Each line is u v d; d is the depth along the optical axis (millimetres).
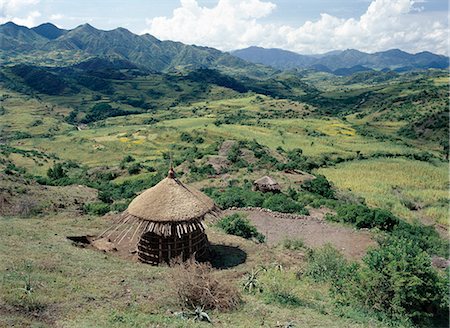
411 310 16812
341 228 34031
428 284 16922
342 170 78312
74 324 12977
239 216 33000
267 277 20656
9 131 160625
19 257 19109
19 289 14734
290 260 24375
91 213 36625
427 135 137125
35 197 39875
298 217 36656
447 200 58562
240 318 14984
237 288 18422
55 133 157875
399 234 32375
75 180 66250
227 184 54438
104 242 25625
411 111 165250
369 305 17484
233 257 24234
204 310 15438
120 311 14531
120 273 19047
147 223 22250
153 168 84750
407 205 54469
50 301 14398
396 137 134250
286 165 67812
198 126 137375
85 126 182250
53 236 25125
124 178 78750
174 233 22125
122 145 122250
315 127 143000
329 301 18234
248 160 71938
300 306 17125
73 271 18328
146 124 165000
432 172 78125
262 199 41781
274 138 117938
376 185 65438
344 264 22375
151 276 19031
